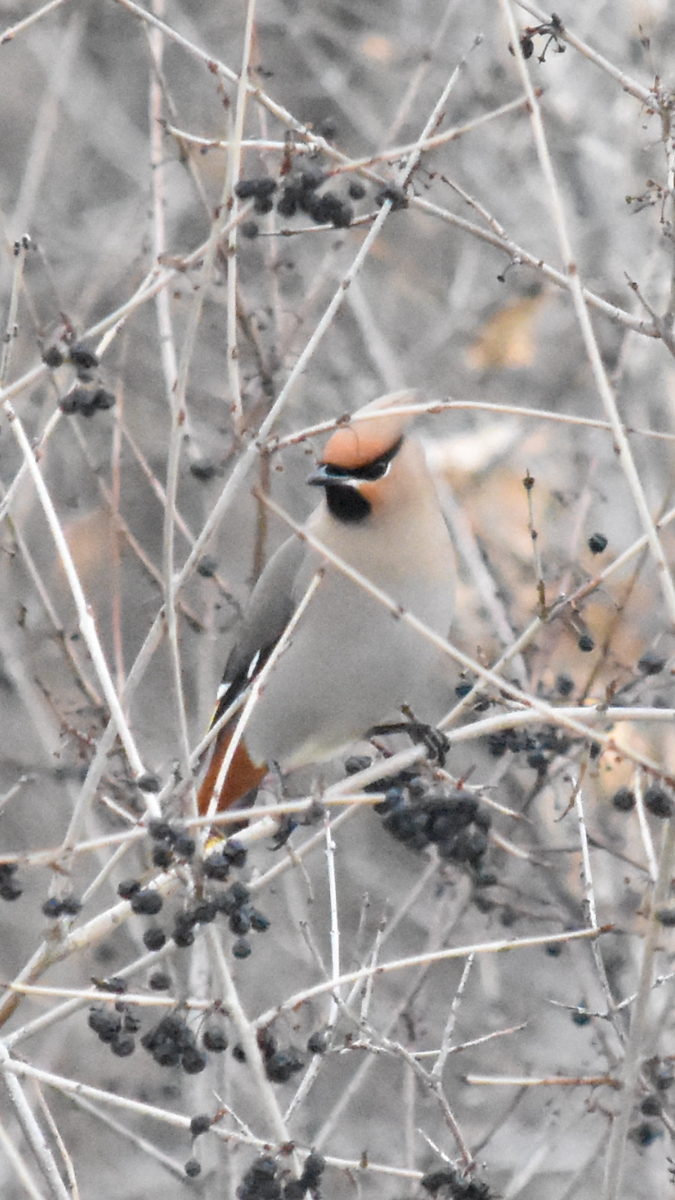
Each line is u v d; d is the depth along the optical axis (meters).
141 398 13.28
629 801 8.22
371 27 15.55
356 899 13.45
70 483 12.68
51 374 8.29
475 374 13.65
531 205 13.80
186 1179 9.06
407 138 14.09
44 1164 7.58
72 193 16.52
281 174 8.03
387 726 10.15
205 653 10.78
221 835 8.66
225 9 15.59
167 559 7.14
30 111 17.44
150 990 8.12
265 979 13.06
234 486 7.46
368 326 13.12
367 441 9.49
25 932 13.74
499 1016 12.23
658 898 7.28
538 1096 11.95
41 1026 7.67
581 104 13.45
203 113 14.38
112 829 10.42
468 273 14.04
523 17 13.39
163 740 12.89
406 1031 10.45
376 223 7.87
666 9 12.98
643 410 12.24
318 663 9.82
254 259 12.47
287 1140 7.22
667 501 8.02
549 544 12.05
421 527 9.60
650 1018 9.31
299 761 10.28
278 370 10.22
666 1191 11.05
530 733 9.12
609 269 12.98
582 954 9.88
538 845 9.95
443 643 7.01
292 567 10.14
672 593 6.80
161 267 8.38
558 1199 11.19
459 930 12.34
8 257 9.02
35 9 16.22
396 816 7.73
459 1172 7.62
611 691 7.86
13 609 11.83
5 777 13.23
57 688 11.51
